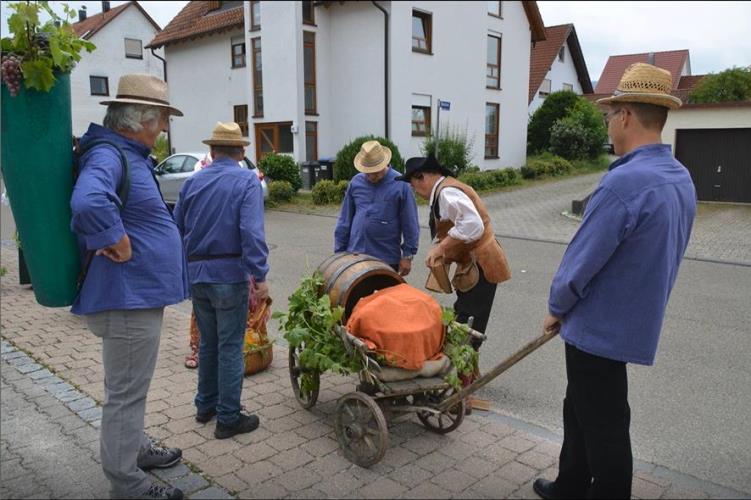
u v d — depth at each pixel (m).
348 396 3.39
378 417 3.22
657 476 3.34
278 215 15.03
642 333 2.52
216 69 23.55
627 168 2.48
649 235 2.44
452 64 21.12
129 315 2.83
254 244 3.51
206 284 3.63
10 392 4.39
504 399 4.47
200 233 3.62
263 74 20.41
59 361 5.05
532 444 3.67
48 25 2.64
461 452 3.56
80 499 3.08
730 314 6.66
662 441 3.81
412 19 19.56
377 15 19.03
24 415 4.01
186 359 5.08
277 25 19.64
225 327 3.65
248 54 21.09
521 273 8.71
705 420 4.11
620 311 2.52
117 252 2.67
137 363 2.89
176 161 15.70
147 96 2.91
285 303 7.25
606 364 2.61
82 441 3.67
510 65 24.08
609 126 2.70
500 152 24.16
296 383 4.23
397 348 3.34
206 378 3.87
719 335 5.95
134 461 2.95
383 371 3.32
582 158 25.97
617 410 2.66
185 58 24.72
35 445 3.62
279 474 3.29
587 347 2.57
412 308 3.44
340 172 17.56
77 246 2.79
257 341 4.84
